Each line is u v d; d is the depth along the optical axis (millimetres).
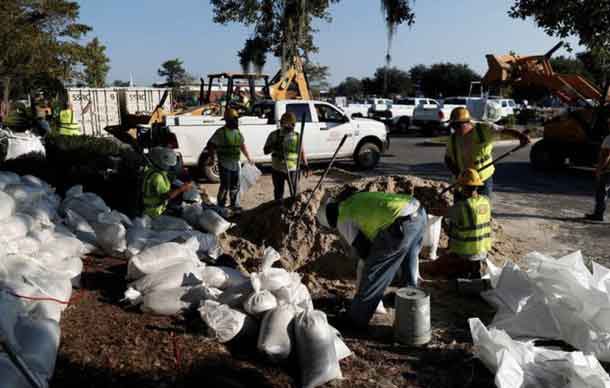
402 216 4504
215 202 9234
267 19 21125
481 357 4016
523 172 14398
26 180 6965
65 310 4457
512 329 4520
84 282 5090
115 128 15820
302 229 6559
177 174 7867
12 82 21875
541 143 14500
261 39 21656
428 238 6473
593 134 13344
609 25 12586
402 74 68750
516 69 14211
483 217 5613
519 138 6398
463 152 6578
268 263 4762
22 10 21938
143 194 6543
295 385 3723
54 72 22391
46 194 6812
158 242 5691
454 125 6582
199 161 12406
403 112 29172
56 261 4980
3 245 4715
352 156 14383
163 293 4535
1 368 3039
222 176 8852
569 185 12383
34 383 3154
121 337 4082
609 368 4090
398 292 4492
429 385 3838
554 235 8047
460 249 5680
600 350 4125
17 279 4211
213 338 4121
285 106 13344
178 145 12102
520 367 3721
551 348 4293
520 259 6781
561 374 3719
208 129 12336
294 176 8422
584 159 13633
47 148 12641
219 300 4469
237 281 4980
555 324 4434
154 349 3939
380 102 34156
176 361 3799
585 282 4523
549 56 14008
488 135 6430
